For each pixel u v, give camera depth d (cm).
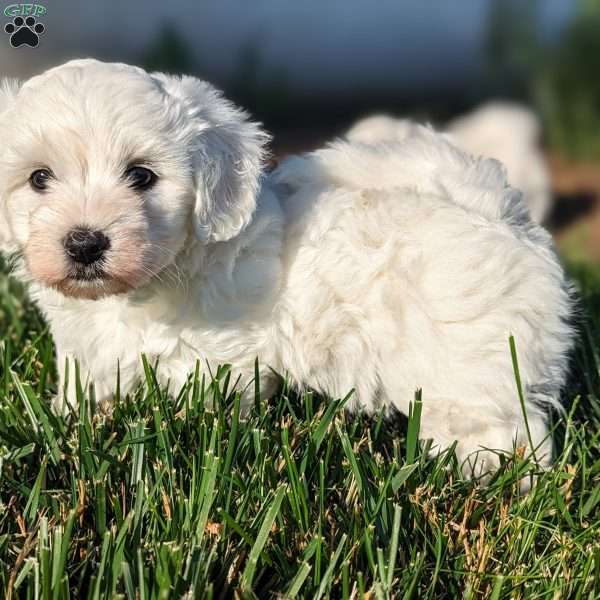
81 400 43
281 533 36
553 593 35
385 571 35
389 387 45
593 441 43
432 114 176
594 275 75
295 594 34
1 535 36
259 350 45
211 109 45
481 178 47
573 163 158
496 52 173
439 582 37
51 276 40
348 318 44
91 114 41
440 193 46
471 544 38
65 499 39
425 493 40
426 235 43
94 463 40
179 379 46
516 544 38
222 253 44
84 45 152
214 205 43
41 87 42
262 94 172
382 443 45
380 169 48
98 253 40
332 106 178
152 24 164
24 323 56
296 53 183
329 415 41
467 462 44
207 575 34
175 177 42
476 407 43
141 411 43
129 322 45
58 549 34
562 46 168
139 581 33
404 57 187
